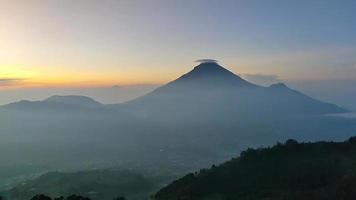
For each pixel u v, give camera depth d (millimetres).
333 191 57750
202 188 72500
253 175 73500
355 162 70062
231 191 68562
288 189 63438
